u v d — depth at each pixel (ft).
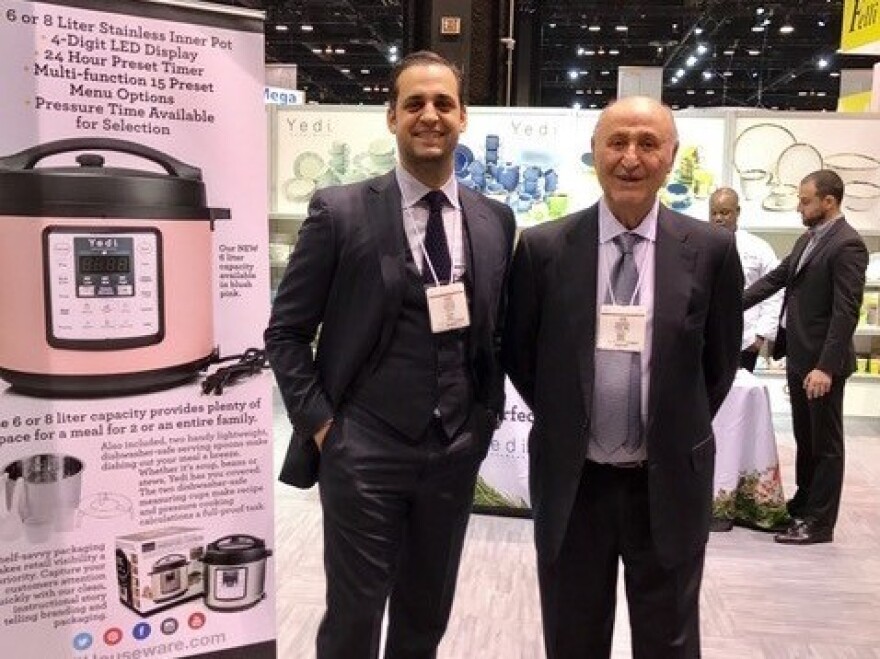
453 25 15.84
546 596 6.16
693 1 36.01
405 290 5.80
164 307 5.67
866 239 19.11
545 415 5.91
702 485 5.88
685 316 5.62
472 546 11.39
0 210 5.19
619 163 5.44
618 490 5.91
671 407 5.65
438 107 5.77
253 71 5.96
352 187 6.12
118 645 5.95
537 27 31.14
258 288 6.18
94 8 5.34
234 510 6.28
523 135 16.96
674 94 59.00
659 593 5.99
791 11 36.22
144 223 5.52
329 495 6.07
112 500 5.78
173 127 5.70
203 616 6.25
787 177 17.65
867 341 19.38
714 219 13.29
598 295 5.75
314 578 10.24
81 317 5.43
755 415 12.24
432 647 6.53
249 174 6.04
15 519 5.50
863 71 27.53
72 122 5.35
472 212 6.12
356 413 5.97
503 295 6.29
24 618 5.61
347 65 53.42
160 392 5.84
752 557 11.35
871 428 19.06
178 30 5.65
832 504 11.89
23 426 5.43
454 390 5.93
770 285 12.57
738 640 8.99
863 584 10.52
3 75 5.11
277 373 6.10
